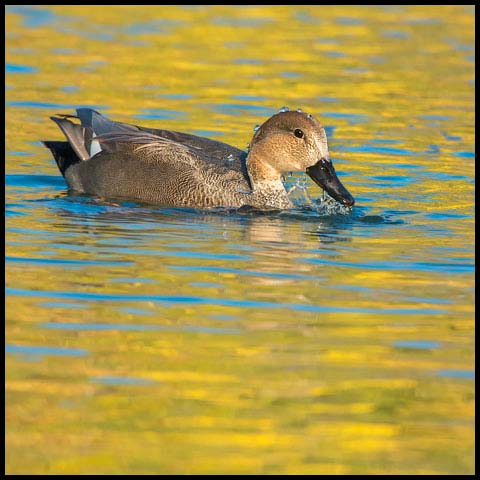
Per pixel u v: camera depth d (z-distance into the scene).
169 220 15.08
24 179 17.08
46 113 20.83
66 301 11.54
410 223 15.18
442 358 10.30
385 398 9.44
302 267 12.95
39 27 27.42
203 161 16.30
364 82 23.91
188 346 10.43
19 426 8.84
